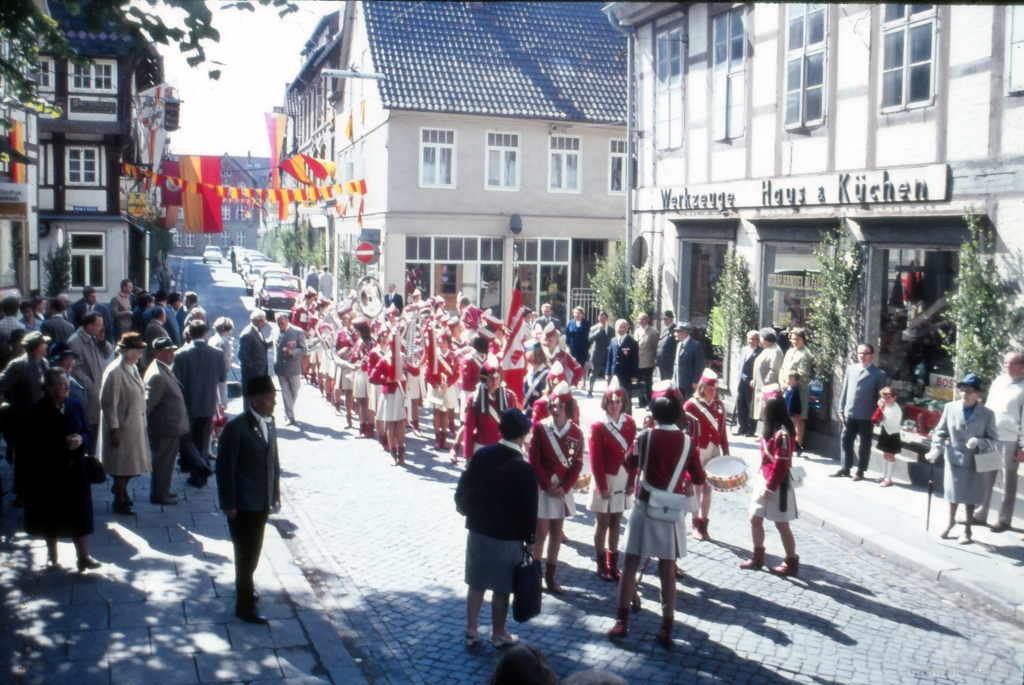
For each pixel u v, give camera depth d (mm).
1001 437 9594
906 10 11922
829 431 13516
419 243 28688
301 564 8516
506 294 29703
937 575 8383
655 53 18422
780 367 13953
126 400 9477
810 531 9961
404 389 12562
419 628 7059
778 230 14695
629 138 19312
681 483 6766
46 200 31500
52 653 6262
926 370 11828
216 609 7145
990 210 10672
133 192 32562
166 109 39219
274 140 28188
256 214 107562
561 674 6227
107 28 6930
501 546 6473
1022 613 7398
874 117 12523
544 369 10984
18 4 7707
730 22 15836
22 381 9359
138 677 5930
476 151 28922
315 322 18906
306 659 6305
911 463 11836
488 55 29781
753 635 6957
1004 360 10359
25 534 8938
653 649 6660
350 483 11539
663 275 18359
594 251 30656
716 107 16328
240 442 6863
